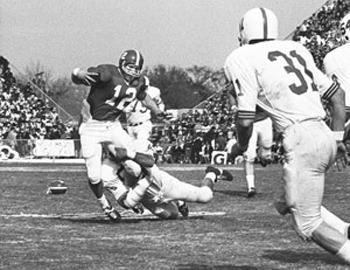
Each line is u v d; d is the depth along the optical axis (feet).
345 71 41.81
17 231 47.03
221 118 179.63
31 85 216.13
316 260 37.06
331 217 33.96
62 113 219.41
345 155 32.55
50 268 35.04
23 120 199.31
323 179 31.14
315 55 172.76
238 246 41.29
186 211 53.72
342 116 31.94
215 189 79.41
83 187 82.02
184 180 92.68
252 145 69.72
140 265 35.83
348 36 46.09
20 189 79.51
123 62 50.52
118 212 52.80
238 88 31.53
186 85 419.13
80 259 37.32
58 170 119.85
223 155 150.00
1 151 170.71
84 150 50.78
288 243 42.16
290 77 31.24
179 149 163.32
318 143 30.66
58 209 60.44
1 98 201.77
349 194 71.72
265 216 54.60
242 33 32.89
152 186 51.49
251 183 70.28
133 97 50.96
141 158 50.47
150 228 48.52
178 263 36.35
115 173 51.75
